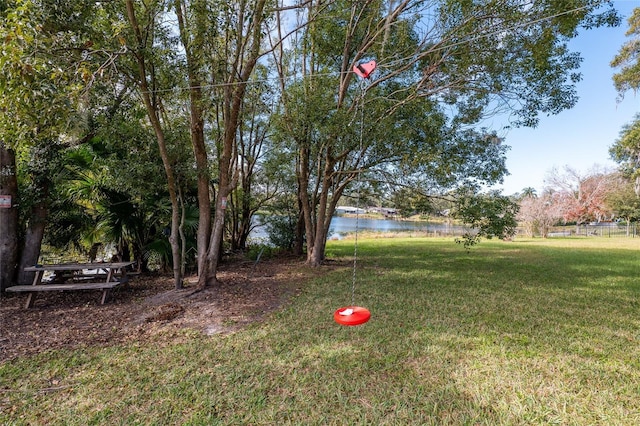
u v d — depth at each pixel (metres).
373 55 7.51
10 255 5.45
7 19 2.73
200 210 5.58
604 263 8.91
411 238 17.92
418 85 6.38
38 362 3.06
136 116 5.77
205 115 5.25
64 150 5.71
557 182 25.41
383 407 2.37
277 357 3.13
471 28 5.38
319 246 8.31
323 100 6.43
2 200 5.29
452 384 2.65
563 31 4.92
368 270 7.58
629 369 2.90
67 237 6.70
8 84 2.69
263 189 11.18
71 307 4.72
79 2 3.70
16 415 2.29
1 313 4.45
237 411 2.34
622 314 4.43
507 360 3.05
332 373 2.84
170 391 2.57
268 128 9.59
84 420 2.24
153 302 4.88
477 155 6.70
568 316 4.32
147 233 7.16
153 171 5.74
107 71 4.02
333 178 8.41
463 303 4.88
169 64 4.78
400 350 3.27
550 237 22.02
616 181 24.16
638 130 14.84
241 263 8.80
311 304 4.82
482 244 15.01
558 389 2.58
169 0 4.25
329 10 6.91
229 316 4.29
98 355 3.20
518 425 2.16
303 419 2.25
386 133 6.23
